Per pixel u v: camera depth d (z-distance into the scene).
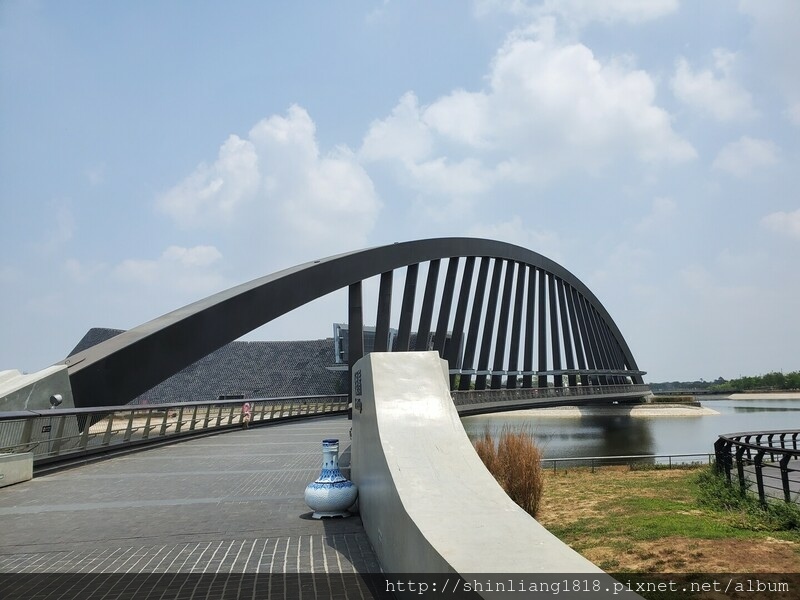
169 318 24.83
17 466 12.22
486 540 3.76
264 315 28.70
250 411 29.22
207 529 7.95
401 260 38.97
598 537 8.79
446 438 6.07
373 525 6.68
